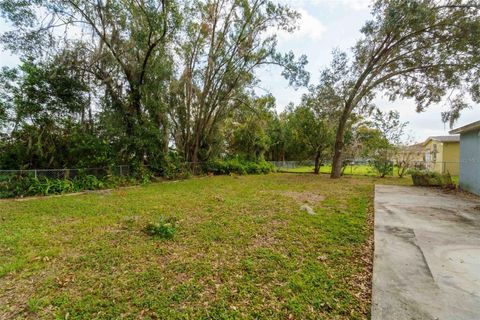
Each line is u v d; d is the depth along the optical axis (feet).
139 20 32.19
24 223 14.92
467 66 34.32
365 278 8.64
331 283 8.25
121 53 33.22
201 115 47.14
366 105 48.75
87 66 31.65
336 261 9.94
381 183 37.63
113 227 14.25
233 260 10.00
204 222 15.28
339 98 43.60
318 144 56.03
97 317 6.55
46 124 28.86
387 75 41.22
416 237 12.85
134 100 35.68
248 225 14.69
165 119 39.68
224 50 42.91
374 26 37.32
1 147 27.22
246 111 52.95
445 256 10.44
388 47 39.22
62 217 16.37
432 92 40.52
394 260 10.04
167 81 39.45
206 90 45.75
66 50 30.07
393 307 6.94
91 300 7.25
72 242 11.82
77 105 31.35
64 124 30.48
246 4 39.27
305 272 9.00
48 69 28.89
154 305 7.06
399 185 35.12
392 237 12.86
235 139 61.62
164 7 31.24
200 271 9.07
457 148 53.01
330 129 53.57
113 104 34.42
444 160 53.98
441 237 12.87
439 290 7.80
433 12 32.50
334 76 43.27
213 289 7.93
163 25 32.01
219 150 54.39
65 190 26.32
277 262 9.80
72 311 6.77
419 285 8.11
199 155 51.47
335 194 26.55
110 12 30.60
